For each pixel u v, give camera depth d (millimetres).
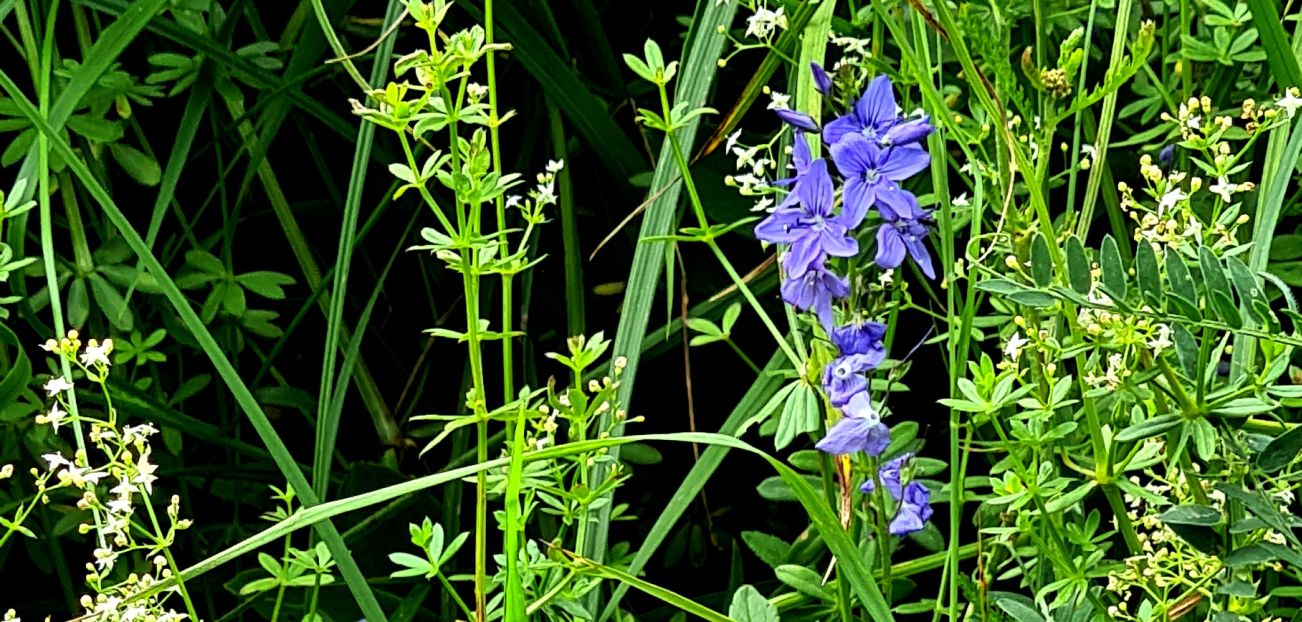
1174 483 467
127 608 469
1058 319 485
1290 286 531
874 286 472
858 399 465
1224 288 430
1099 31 555
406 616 542
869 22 520
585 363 475
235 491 567
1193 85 553
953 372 466
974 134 506
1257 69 557
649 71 481
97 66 506
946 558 500
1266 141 547
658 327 573
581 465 479
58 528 545
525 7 559
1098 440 459
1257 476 456
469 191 455
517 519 462
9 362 557
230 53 537
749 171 562
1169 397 457
